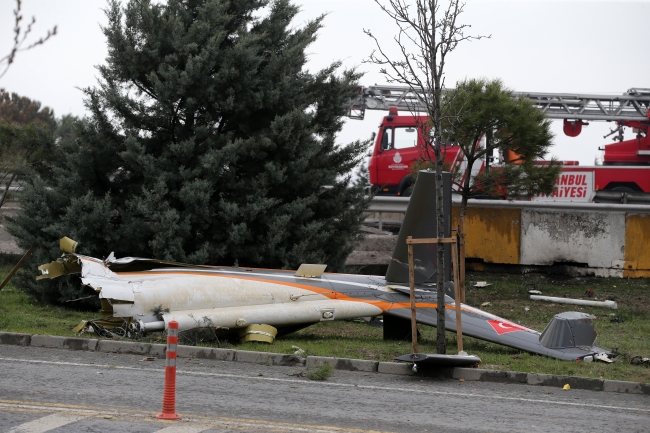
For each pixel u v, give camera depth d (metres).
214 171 16.27
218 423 6.81
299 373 9.62
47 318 13.66
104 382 8.45
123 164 16.83
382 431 6.90
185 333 11.16
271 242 16.62
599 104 29.08
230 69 16.62
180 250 15.67
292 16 18.77
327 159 18.50
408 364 10.14
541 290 19.06
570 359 11.30
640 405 8.85
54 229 15.48
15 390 7.78
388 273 13.58
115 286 11.43
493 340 11.88
